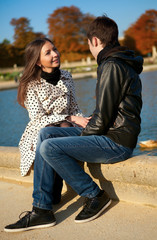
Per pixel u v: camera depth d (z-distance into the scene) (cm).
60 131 258
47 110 278
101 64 230
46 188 234
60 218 244
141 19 8750
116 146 233
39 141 250
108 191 268
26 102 277
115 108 227
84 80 3234
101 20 238
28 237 223
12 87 3019
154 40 8788
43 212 232
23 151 276
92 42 243
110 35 235
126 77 222
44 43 264
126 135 230
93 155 236
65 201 273
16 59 8356
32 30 8269
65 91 280
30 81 271
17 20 8138
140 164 241
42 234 224
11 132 898
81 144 229
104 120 225
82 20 9212
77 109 302
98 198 240
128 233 212
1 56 8269
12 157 326
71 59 9038
